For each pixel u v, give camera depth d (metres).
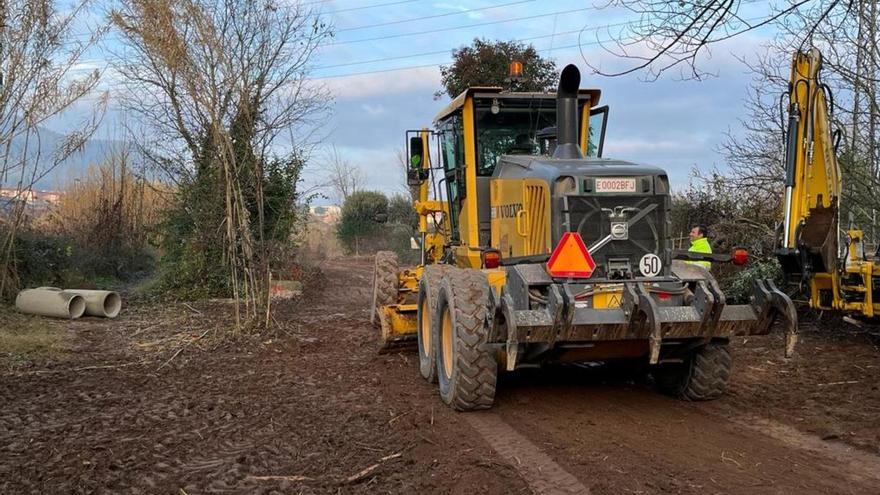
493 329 5.88
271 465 5.27
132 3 10.43
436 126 9.43
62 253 15.31
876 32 9.70
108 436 6.07
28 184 12.84
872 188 10.61
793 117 8.88
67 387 7.88
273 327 11.01
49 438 6.02
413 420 6.25
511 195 7.24
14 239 13.52
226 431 6.14
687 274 6.39
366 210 36.09
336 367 8.71
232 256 10.99
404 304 9.71
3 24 11.80
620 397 6.98
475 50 18.03
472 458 5.20
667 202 6.48
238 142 11.18
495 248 7.00
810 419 6.08
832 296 9.09
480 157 8.09
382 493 4.66
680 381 6.80
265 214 14.22
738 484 4.68
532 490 4.62
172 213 15.46
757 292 6.07
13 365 8.92
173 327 11.52
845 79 10.11
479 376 6.32
